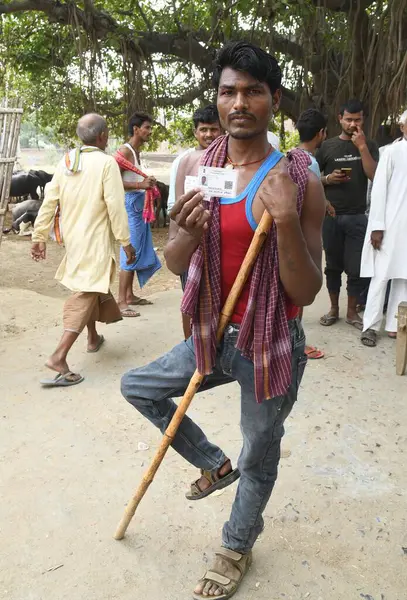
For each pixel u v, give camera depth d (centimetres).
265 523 252
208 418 341
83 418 341
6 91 1122
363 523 252
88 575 224
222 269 183
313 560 232
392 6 737
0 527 248
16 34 1033
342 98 870
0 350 446
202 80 1013
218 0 795
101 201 386
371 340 450
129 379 216
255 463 200
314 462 296
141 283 545
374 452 306
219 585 212
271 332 176
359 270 470
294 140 1300
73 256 388
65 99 1070
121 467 292
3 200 445
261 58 165
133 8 954
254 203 173
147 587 219
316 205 176
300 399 363
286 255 164
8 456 301
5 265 815
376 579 222
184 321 231
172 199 306
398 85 737
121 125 1085
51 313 554
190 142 1361
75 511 259
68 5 873
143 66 952
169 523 252
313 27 830
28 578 222
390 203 429
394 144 431
